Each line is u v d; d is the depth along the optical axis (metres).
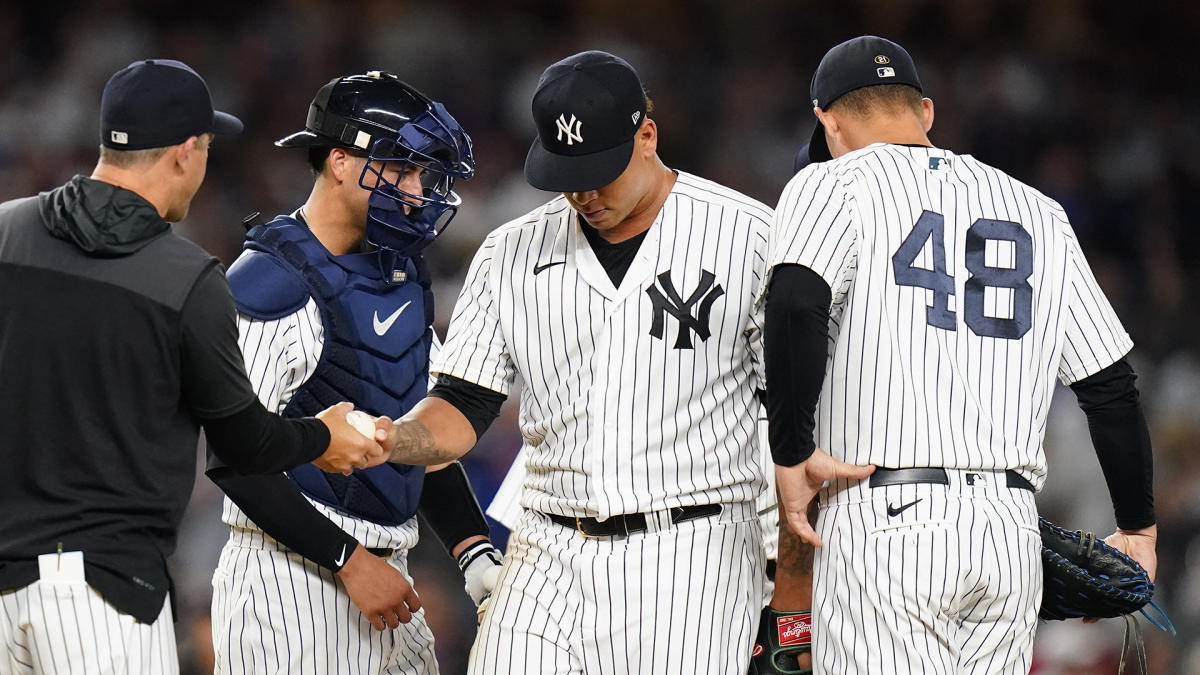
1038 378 11.65
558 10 48.16
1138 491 12.24
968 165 11.90
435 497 14.05
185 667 26.06
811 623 12.16
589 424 11.95
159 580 11.02
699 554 11.93
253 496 11.76
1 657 10.77
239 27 45.25
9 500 10.68
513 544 12.75
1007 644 11.59
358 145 12.42
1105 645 25.45
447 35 45.50
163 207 11.15
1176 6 48.62
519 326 12.30
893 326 11.31
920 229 11.45
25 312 10.57
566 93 11.37
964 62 47.84
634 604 11.84
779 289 11.12
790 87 47.03
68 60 43.81
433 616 25.34
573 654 12.05
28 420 10.57
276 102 43.16
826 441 11.62
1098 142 45.41
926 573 11.09
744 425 12.23
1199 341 37.81
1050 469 29.97
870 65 12.29
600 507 11.81
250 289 12.10
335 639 12.68
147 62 11.13
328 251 12.66
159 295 10.57
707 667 11.87
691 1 48.88
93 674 10.55
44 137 42.06
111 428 10.65
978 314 11.42
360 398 12.70
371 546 12.88
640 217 12.05
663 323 11.86
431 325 13.64
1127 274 41.22
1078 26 48.59
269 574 12.48
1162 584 27.61
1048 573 12.39
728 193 12.33
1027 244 11.66
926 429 11.23
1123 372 11.90
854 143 12.30
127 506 10.75
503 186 40.88
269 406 12.23
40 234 10.76
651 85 46.44
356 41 45.00
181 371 10.80
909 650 11.16
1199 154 45.69
